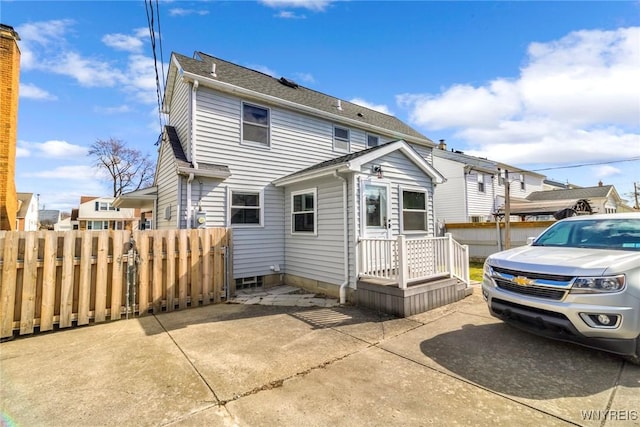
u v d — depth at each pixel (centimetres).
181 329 473
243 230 823
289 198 873
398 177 758
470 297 665
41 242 470
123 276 542
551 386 283
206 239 646
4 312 431
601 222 449
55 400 269
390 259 602
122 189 3244
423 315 534
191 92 775
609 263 324
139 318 538
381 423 231
